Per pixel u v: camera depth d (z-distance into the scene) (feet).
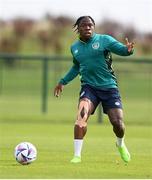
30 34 644.27
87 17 114.52
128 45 112.06
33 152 112.98
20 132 197.77
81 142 114.42
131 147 154.81
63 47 620.49
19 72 442.09
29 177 98.07
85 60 114.32
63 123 236.22
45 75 254.06
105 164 115.65
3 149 143.33
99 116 236.02
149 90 372.58
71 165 112.68
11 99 373.61
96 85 114.42
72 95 389.39
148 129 217.77
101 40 114.01
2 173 102.06
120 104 115.14
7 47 625.82
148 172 105.60
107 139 176.86
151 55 596.70
